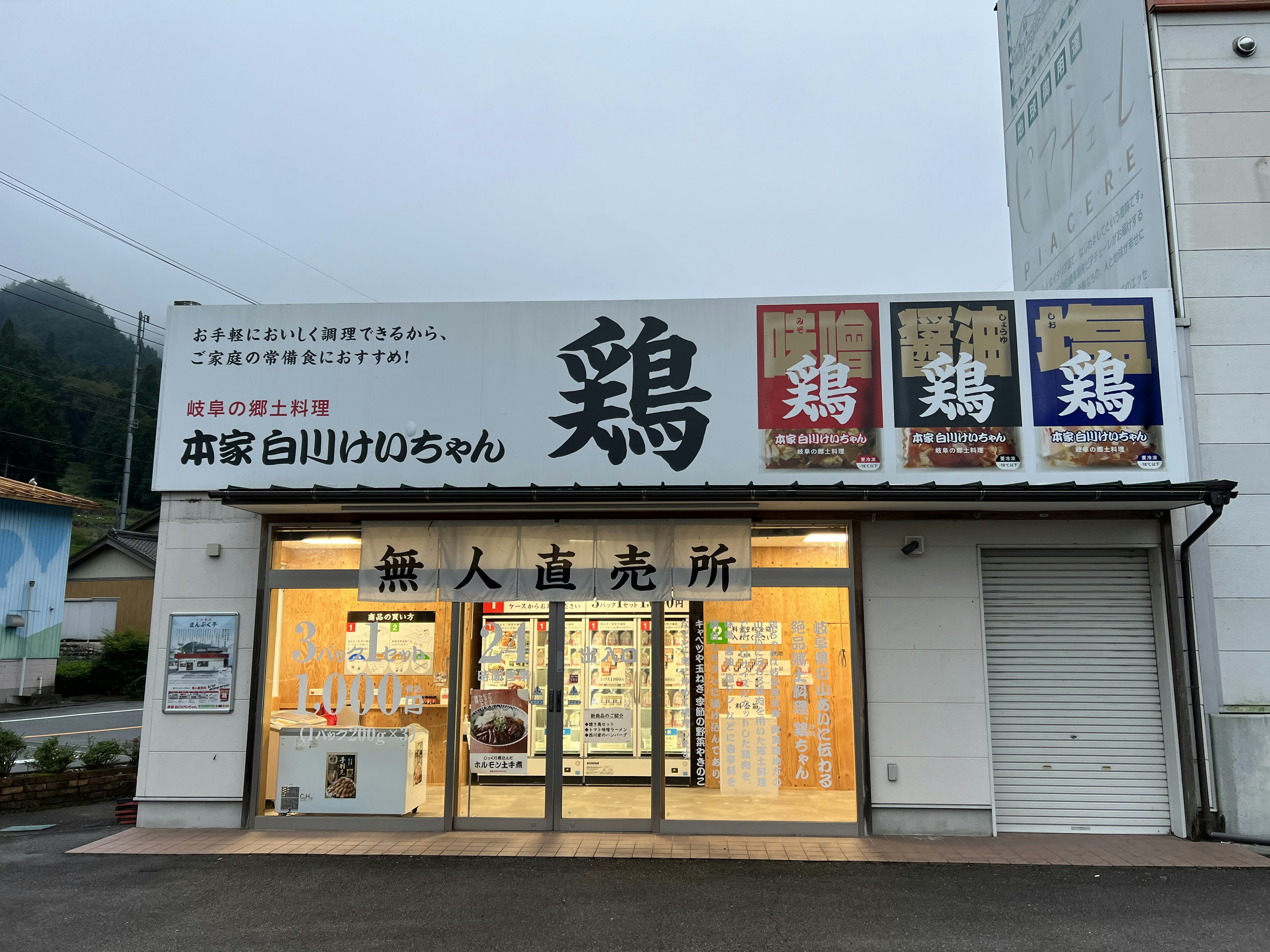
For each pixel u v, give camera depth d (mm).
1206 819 8305
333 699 8945
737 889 6859
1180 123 9758
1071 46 11977
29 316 93500
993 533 8812
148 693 8953
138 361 40656
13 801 9852
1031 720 8742
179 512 9258
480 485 9070
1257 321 9266
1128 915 6281
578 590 8812
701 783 8617
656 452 8992
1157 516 8828
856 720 8555
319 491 8055
